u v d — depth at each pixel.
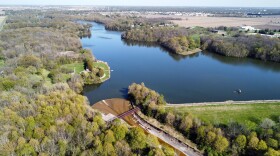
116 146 95.06
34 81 157.12
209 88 176.62
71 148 96.44
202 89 174.62
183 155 106.31
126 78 194.88
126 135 102.38
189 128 115.56
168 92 168.62
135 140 97.94
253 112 133.25
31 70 176.50
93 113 122.62
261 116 128.88
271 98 159.62
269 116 129.00
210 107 138.50
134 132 99.94
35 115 111.94
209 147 106.38
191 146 111.00
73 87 164.25
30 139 96.75
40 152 90.88
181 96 162.25
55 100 122.62
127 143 98.50
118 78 194.88
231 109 136.38
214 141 105.19
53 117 111.62
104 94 166.00
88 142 99.50
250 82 189.62
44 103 118.88
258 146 100.31
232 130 110.88
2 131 98.88
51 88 144.50
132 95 153.50
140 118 133.62
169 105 141.50
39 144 95.50
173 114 124.31
